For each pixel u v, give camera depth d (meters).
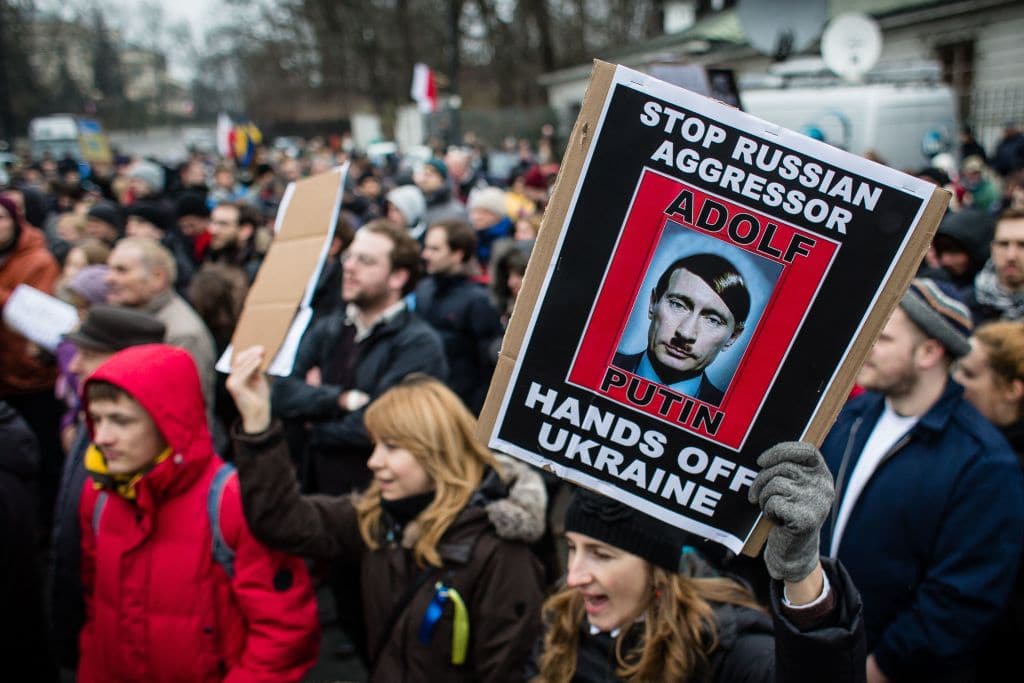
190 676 2.40
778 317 1.30
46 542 5.18
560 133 25.02
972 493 2.27
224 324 4.65
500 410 1.37
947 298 2.41
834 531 2.51
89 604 2.65
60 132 32.09
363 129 38.00
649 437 1.35
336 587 2.80
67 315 4.33
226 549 2.37
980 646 2.30
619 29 37.41
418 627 2.27
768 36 7.36
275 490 2.32
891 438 2.46
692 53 23.00
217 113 79.25
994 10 15.62
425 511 2.31
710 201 1.28
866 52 9.10
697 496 1.36
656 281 1.31
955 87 16.83
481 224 6.46
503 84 38.31
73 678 3.89
